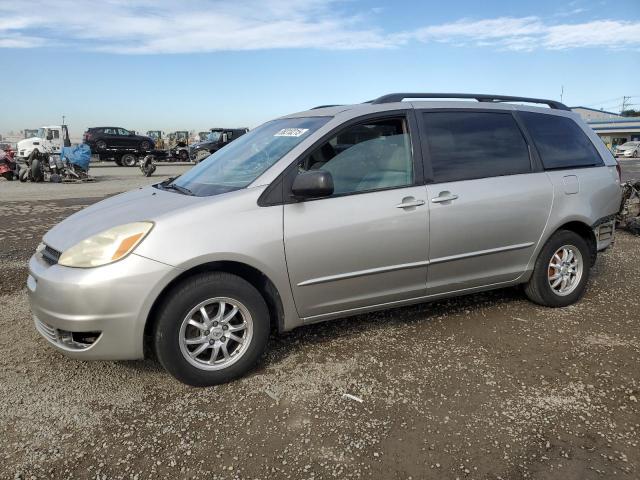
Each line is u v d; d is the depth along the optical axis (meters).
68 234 3.32
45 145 29.09
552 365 3.55
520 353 3.74
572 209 4.49
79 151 19.89
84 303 2.93
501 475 2.47
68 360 3.64
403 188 3.74
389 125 3.85
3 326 4.25
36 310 3.15
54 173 19.62
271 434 2.79
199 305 3.15
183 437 2.77
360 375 3.42
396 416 2.95
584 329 4.18
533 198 4.26
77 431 2.82
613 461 2.56
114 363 3.60
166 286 3.04
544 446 2.68
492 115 4.30
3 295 5.05
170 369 3.15
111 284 2.93
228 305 3.30
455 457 2.60
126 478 2.46
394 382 3.33
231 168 3.78
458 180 3.96
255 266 3.23
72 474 2.48
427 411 3.00
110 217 3.34
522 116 4.48
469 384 3.30
